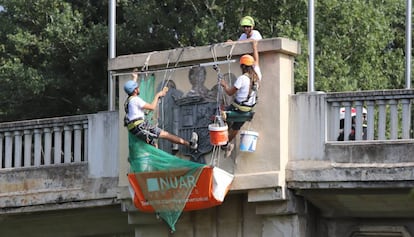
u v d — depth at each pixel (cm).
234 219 2059
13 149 2412
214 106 2011
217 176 1966
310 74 2447
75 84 3750
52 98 3756
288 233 1989
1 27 3775
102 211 2319
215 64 2005
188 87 2052
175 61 2069
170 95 2070
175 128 2058
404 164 1870
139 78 2119
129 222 2177
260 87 1975
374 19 3328
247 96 1941
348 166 1917
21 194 2341
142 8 3453
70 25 3591
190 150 2038
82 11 3788
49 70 3712
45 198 2306
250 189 1975
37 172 2327
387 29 3469
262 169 1964
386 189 1916
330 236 2086
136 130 2025
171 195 2027
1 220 2430
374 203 2000
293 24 3278
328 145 1947
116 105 3161
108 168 2222
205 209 2092
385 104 1920
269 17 3291
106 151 2230
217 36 3256
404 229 2011
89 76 3750
